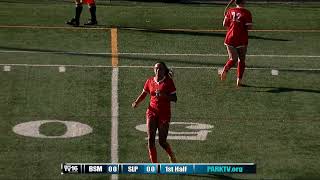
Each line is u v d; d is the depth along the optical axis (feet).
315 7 348.38
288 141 220.23
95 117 230.68
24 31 299.79
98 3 344.49
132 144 215.92
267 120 232.53
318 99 246.88
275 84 257.14
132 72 261.65
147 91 201.26
